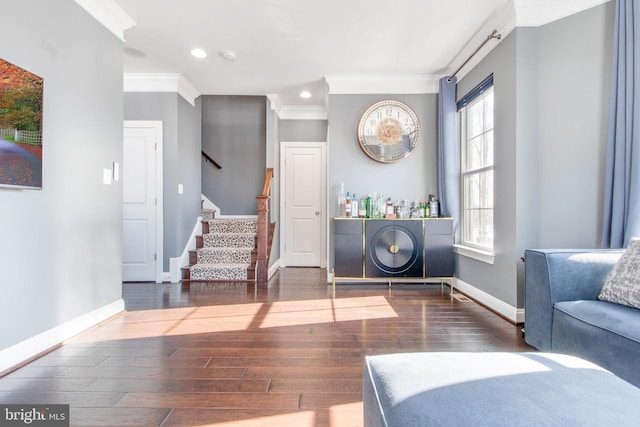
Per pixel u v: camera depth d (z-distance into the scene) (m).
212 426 1.33
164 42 3.14
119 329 2.44
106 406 1.47
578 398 0.78
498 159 2.82
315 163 5.32
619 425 0.67
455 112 3.69
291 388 1.63
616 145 2.09
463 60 3.38
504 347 2.11
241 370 1.81
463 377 0.89
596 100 2.32
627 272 1.65
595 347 1.49
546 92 2.53
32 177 1.88
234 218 5.14
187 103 4.28
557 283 1.82
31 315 1.92
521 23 2.55
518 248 2.56
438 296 3.43
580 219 2.38
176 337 2.29
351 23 2.82
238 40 3.10
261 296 3.41
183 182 4.17
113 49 2.70
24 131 1.83
